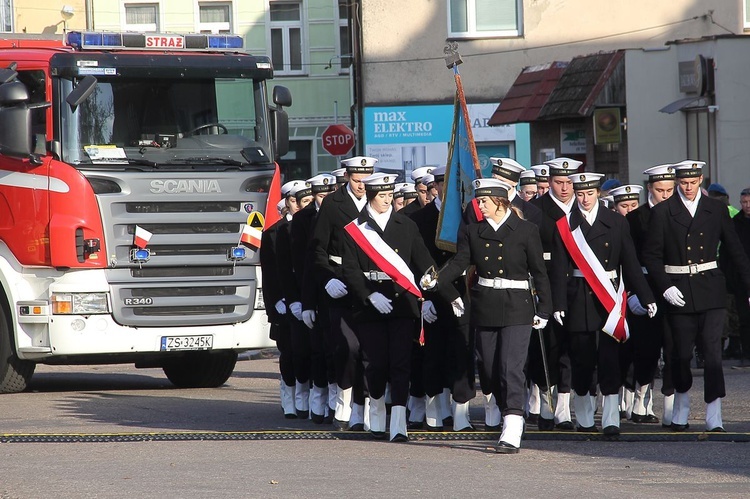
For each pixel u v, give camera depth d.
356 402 14.85
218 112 19.34
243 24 51.75
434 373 14.95
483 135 42.19
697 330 14.73
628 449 13.48
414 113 42.34
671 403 15.21
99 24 49.78
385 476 11.55
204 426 15.70
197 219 18.92
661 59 31.53
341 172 16.47
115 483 11.15
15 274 18.84
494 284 13.34
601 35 42.00
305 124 52.53
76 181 18.31
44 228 18.44
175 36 19.77
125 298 18.64
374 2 42.19
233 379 22.91
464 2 42.12
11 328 19.22
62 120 18.44
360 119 42.53
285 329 16.73
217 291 19.23
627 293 15.46
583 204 14.56
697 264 14.64
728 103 29.98
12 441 14.02
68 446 13.63
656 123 31.59
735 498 10.58
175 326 19.02
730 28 41.88
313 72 52.44
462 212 15.09
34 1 48.44
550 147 35.66
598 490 10.93
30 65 18.58
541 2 41.94
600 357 14.30
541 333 14.05
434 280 13.34
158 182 18.70
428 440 14.07
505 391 13.23
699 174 14.69
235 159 19.30
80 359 19.38
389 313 13.84
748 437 14.14
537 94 35.25
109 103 18.70
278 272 16.42
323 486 10.98
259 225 19.34
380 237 13.82
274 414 17.17
